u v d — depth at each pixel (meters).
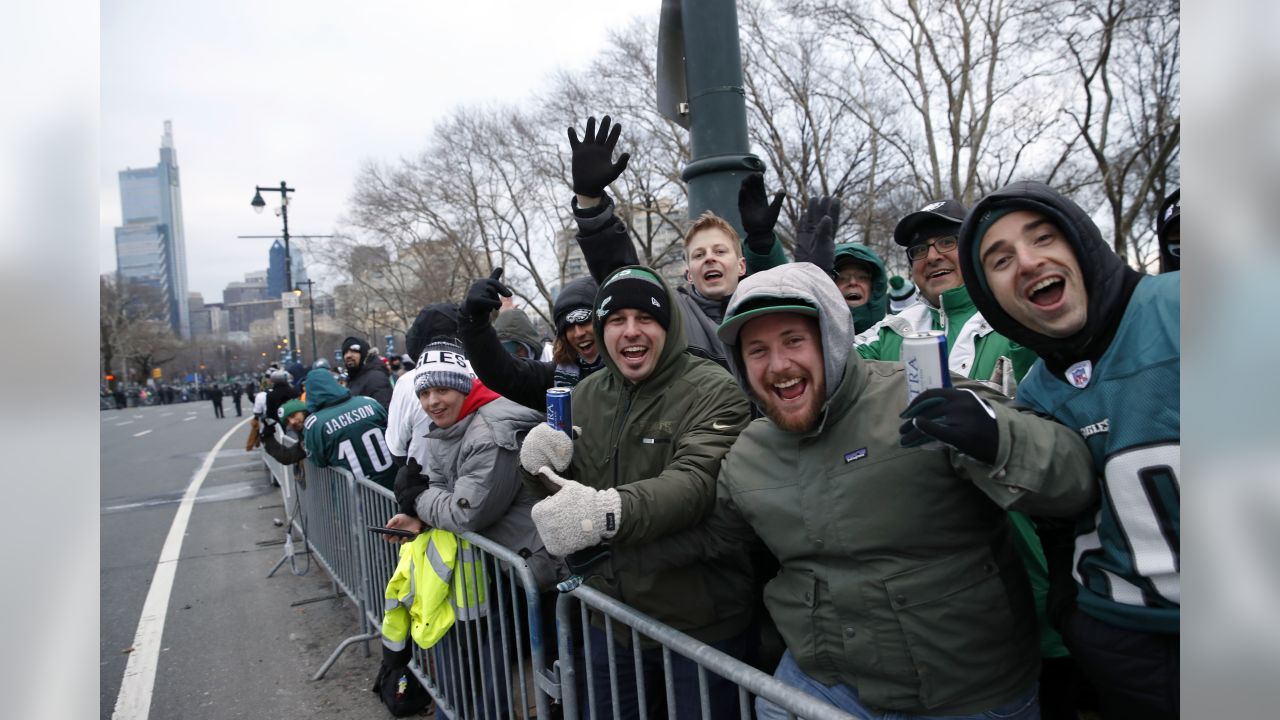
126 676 4.09
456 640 2.95
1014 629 1.59
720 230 3.08
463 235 32.34
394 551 3.65
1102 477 1.29
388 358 13.52
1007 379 2.44
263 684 3.93
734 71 3.30
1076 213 1.30
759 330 1.66
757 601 2.27
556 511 1.83
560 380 3.02
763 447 1.79
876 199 19.69
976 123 18.23
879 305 3.78
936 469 1.54
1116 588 1.27
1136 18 14.70
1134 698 1.27
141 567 6.32
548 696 2.43
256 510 8.52
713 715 2.14
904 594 1.55
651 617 1.92
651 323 2.18
